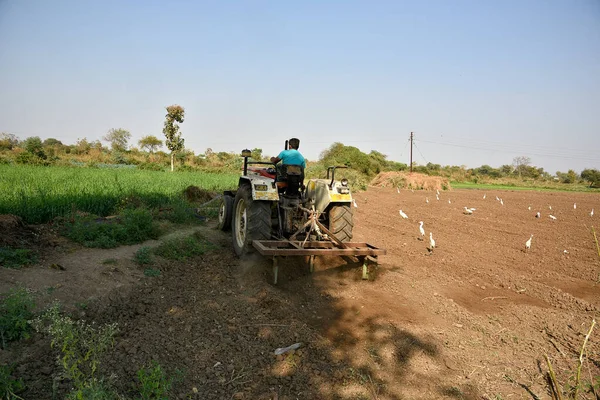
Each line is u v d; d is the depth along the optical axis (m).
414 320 4.50
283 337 3.91
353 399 3.08
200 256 6.26
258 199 5.73
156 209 8.69
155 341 3.64
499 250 8.42
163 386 2.82
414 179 31.83
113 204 8.81
